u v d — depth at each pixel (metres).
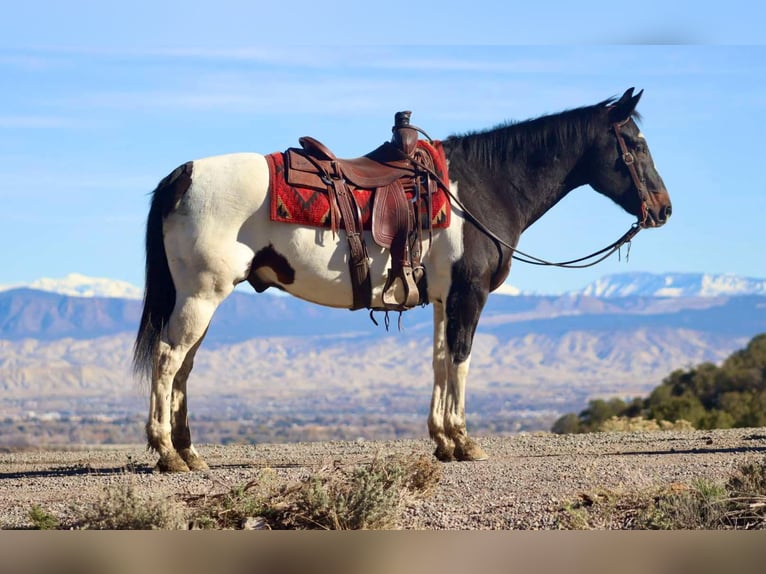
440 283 10.48
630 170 11.24
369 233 10.16
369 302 10.34
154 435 9.95
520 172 11.01
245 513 7.41
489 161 10.88
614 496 7.85
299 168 9.98
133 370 10.09
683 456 10.93
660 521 7.20
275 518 7.39
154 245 10.02
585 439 14.03
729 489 7.88
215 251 9.80
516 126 11.12
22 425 181.62
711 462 10.11
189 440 10.41
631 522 7.34
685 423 20.98
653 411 34.53
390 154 10.47
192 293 9.88
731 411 38.25
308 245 9.97
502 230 10.77
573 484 8.65
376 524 7.24
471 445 10.64
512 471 9.54
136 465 11.53
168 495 8.05
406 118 10.54
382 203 10.16
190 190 9.88
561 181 11.19
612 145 11.23
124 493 7.34
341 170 10.12
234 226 9.85
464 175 10.73
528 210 11.07
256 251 9.95
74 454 13.94
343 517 7.25
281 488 7.84
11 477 10.62
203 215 9.81
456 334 10.48
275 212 9.83
